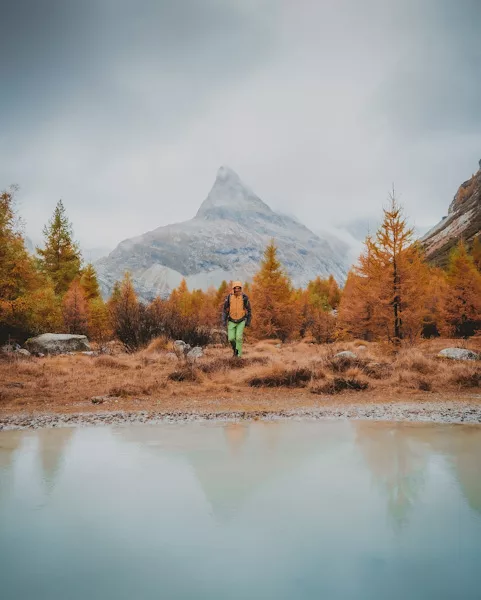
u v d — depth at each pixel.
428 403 8.45
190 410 7.62
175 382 10.53
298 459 4.39
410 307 18.50
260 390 9.91
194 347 17.20
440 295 31.83
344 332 25.98
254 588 2.05
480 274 36.25
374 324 23.28
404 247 18.38
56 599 1.97
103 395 8.89
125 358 14.75
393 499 3.21
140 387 9.52
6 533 2.65
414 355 13.52
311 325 33.78
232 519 2.84
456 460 4.32
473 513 2.99
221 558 2.36
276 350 19.69
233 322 14.64
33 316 18.95
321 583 2.11
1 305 17.58
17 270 18.56
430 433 5.73
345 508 3.06
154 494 3.34
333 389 9.69
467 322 30.83
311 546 2.49
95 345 20.58
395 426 6.24
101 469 4.00
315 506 3.12
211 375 11.57
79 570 2.23
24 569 2.24
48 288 21.52
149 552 2.43
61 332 22.75
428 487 3.49
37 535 2.64
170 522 2.83
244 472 3.89
